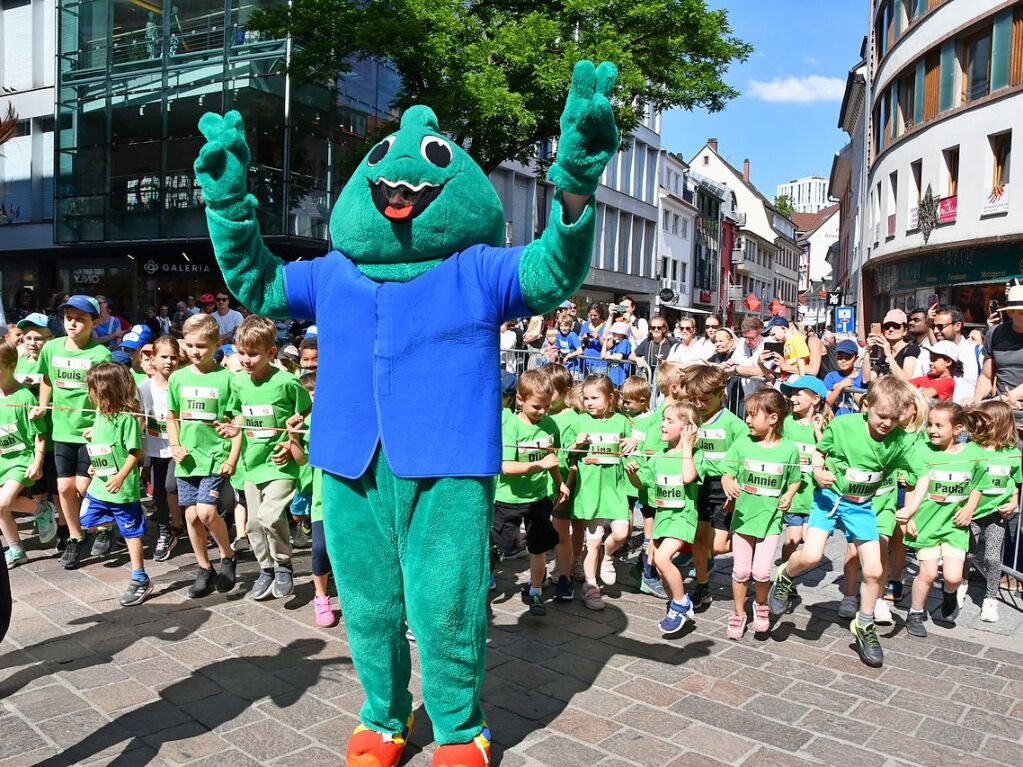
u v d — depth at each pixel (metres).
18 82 23.31
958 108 19.62
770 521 4.69
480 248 2.98
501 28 12.55
